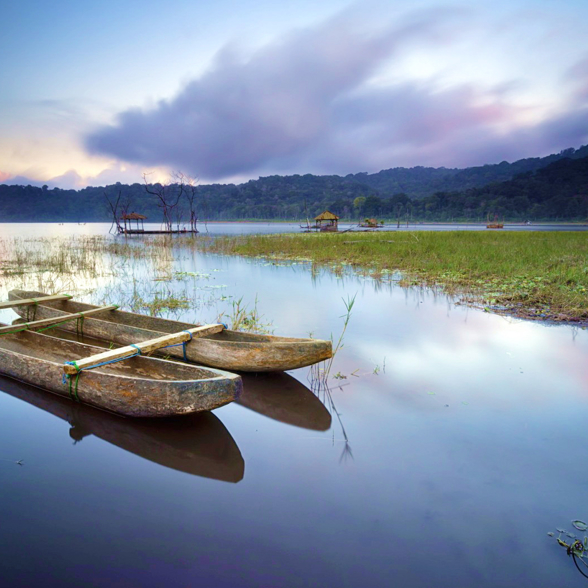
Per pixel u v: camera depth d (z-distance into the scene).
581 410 3.63
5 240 29.17
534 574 2.02
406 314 7.07
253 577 2.01
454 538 2.24
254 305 7.89
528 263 11.73
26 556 2.14
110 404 3.57
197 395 3.24
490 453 3.01
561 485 2.65
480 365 4.72
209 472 2.87
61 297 7.07
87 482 2.77
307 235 28.62
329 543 2.21
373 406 3.76
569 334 5.87
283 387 4.25
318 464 2.92
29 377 4.20
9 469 2.91
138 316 5.96
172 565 2.08
